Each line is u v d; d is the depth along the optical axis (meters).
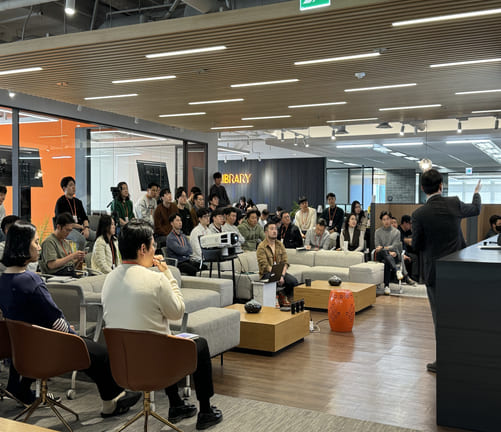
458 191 17.44
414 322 6.75
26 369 3.03
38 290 3.10
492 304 3.32
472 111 9.18
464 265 3.38
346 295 6.24
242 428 3.37
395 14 4.61
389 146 15.98
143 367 2.83
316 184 21.73
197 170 13.12
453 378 3.42
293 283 7.85
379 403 3.89
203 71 6.49
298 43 5.39
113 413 3.54
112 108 9.02
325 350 5.40
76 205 8.09
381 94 7.77
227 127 11.26
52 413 3.58
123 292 3.01
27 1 6.24
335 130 14.25
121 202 9.00
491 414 3.33
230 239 6.66
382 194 24.30
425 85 7.16
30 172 8.45
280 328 5.22
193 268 7.22
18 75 6.77
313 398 3.99
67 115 9.11
